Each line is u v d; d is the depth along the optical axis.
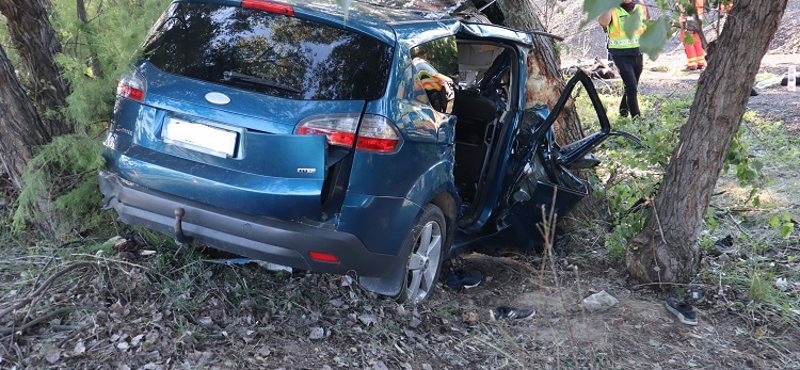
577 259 5.07
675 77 12.10
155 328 3.39
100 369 3.06
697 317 4.24
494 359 3.69
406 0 4.46
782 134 7.97
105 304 3.53
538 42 5.70
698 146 4.36
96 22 4.30
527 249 5.15
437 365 3.55
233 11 3.61
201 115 3.38
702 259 4.82
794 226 5.62
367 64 3.43
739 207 5.97
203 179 3.36
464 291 4.52
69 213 4.18
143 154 3.54
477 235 4.77
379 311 3.86
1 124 4.01
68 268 3.62
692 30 3.91
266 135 3.27
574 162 5.17
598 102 5.06
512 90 4.63
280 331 3.56
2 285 3.68
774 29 4.05
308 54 3.41
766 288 4.44
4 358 3.05
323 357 3.42
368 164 3.38
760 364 3.85
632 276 4.64
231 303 3.66
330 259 3.41
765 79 11.64
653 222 4.59
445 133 3.92
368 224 3.45
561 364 3.68
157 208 3.51
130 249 4.09
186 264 3.94
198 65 3.51
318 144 3.26
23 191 3.98
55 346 3.17
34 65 4.20
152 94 3.52
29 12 4.09
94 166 3.75
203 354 3.23
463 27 4.24
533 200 4.87
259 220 3.35
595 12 1.23
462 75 4.90
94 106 4.02
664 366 3.77
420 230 3.83
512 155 4.77
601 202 5.71
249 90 3.37
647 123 7.66
